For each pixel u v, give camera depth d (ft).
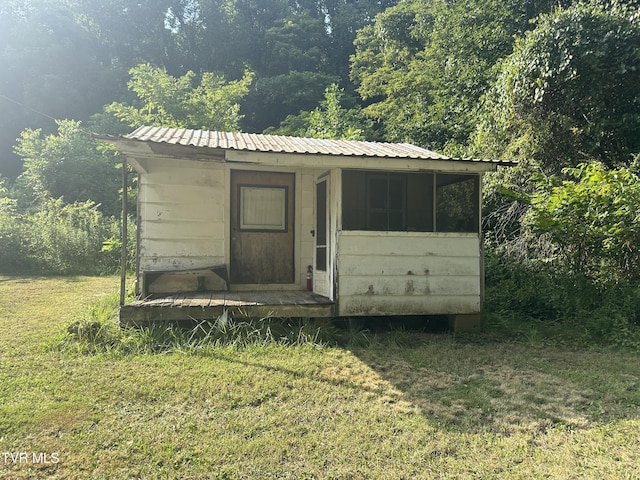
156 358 13.98
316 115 62.54
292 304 17.17
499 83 31.04
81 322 15.80
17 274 38.27
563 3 33.94
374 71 79.82
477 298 18.78
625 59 24.41
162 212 20.61
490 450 8.73
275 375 12.64
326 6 125.70
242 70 102.42
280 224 21.97
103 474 7.69
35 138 65.72
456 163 17.65
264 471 7.86
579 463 8.24
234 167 21.45
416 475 7.83
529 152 27.84
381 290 17.81
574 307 19.65
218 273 20.71
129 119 45.55
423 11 62.08
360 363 14.03
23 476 7.60
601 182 19.76
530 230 22.49
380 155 16.92
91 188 61.93
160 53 105.50
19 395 10.93
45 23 98.02
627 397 11.49
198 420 9.78
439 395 11.56
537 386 12.33
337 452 8.51
